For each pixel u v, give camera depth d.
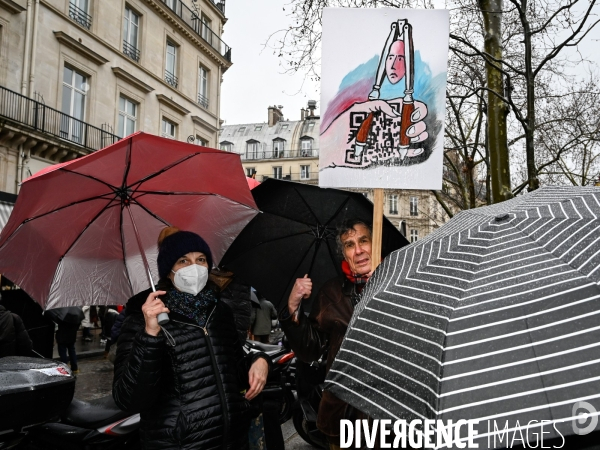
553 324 1.38
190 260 2.50
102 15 21.16
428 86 2.83
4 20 17.08
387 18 2.88
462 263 1.64
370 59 2.87
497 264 1.56
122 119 22.70
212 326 2.45
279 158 73.56
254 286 3.62
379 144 2.85
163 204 3.00
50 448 3.78
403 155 2.83
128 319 2.45
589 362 1.31
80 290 2.82
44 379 3.82
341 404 2.69
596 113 10.24
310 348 2.96
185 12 26.66
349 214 3.60
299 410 5.45
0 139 17.02
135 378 2.18
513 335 1.39
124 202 2.82
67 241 2.77
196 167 2.88
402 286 1.71
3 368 3.85
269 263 3.68
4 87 16.92
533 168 5.21
